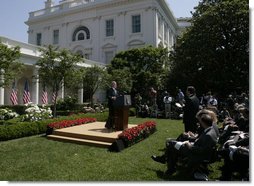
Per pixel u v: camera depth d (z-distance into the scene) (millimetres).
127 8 38750
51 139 10570
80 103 27422
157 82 28047
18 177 5898
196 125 7953
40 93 27875
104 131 10719
